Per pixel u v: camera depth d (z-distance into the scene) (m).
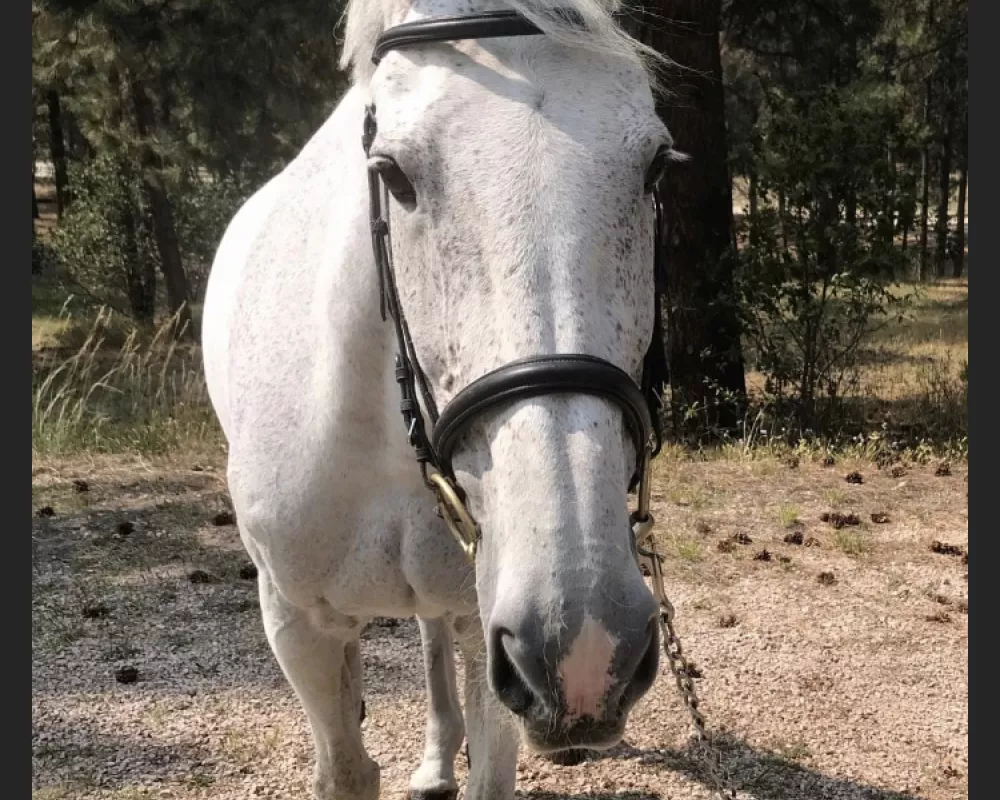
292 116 10.04
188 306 11.83
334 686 2.45
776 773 3.30
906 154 7.91
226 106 9.79
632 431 1.54
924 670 4.07
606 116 1.57
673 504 6.11
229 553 5.29
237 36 9.48
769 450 7.27
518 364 1.44
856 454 7.30
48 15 9.55
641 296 1.60
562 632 1.35
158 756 3.35
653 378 1.95
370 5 1.85
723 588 4.82
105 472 6.71
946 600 4.72
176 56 9.55
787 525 5.76
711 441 7.80
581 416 1.43
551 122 1.54
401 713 3.68
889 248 7.72
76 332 11.78
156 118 11.46
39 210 24.22
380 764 3.35
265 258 2.40
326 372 2.06
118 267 12.11
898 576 5.03
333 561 2.21
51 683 3.83
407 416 1.79
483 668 2.25
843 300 8.16
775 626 4.41
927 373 10.39
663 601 1.93
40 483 6.42
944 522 5.86
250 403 2.28
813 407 8.07
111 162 11.70
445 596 2.16
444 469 1.68
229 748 3.40
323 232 2.20
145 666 4.00
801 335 8.22
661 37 7.70
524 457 1.42
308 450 2.13
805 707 3.74
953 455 7.43
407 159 1.57
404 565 2.14
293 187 2.42
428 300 1.62
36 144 19.09
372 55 1.81
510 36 1.62
